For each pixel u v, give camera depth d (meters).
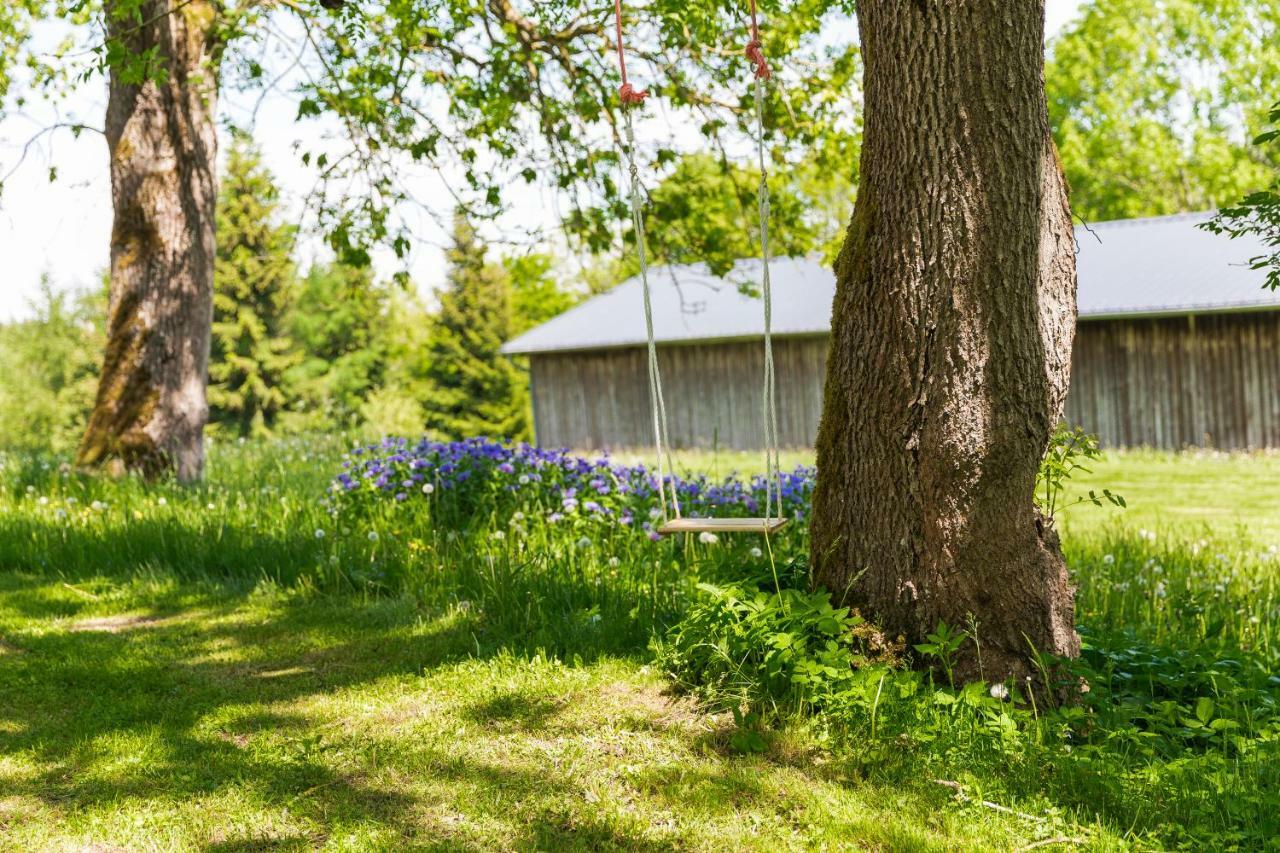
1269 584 7.55
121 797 3.94
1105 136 41.28
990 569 4.60
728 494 8.45
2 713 4.83
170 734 4.59
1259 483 16.89
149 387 11.13
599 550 7.23
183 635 6.15
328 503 8.84
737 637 4.93
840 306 4.91
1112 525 12.74
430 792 4.01
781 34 9.82
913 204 4.51
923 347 4.54
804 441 26.39
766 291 5.04
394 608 6.51
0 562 7.98
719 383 27.20
